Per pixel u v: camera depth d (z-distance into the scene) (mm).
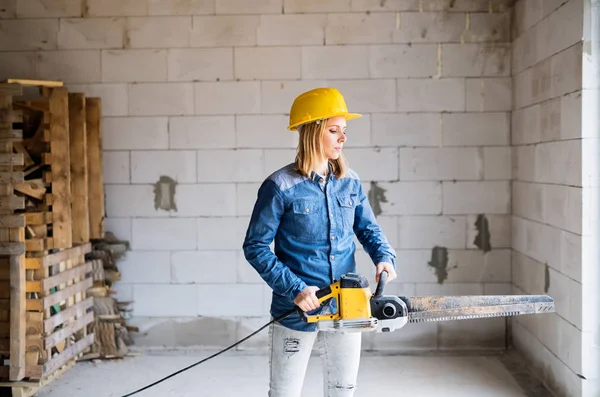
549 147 3635
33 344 3541
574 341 3289
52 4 4438
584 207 3168
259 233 2279
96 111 4379
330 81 4395
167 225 4492
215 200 4465
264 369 4094
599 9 3125
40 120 4375
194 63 4426
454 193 4414
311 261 2291
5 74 4484
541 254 3793
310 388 3777
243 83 4414
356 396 3602
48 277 3625
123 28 4434
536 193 3875
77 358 4129
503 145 4395
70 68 4461
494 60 4363
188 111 4441
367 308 2146
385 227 4438
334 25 4375
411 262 4445
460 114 4387
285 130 4418
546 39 3654
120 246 4496
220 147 4445
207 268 4492
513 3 4301
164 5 4410
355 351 2311
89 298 4172
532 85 3916
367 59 4375
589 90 3150
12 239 3469
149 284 4512
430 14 4359
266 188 2297
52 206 3861
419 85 4383
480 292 4441
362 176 4422
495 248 4430
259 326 4492
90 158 4379
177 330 4520
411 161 4410
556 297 3553
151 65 4441
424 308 2207
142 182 4484
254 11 4387
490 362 4191
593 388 3189
